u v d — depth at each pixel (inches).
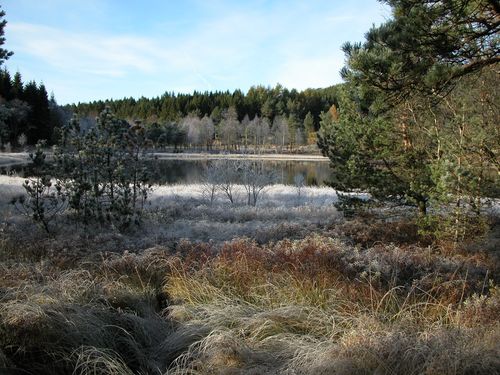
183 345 185.5
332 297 217.9
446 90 239.8
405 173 444.5
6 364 158.4
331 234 440.5
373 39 223.9
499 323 177.5
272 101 4284.0
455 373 133.6
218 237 466.3
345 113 468.4
